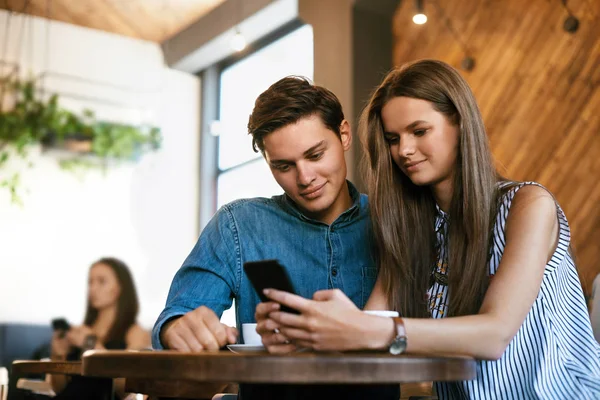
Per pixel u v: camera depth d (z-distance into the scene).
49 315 6.46
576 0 4.09
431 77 1.59
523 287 1.39
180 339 1.47
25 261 6.45
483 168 1.59
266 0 5.97
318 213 1.97
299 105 1.77
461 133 1.59
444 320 1.28
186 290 1.93
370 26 5.03
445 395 1.65
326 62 5.12
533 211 1.50
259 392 1.33
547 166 4.14
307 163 1.79
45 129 6.39
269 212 2.02
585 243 3.89
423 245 1.71
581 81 4.02
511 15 4.45
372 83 4.97
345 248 1.97
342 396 1.32
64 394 2.54
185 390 2.01
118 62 7.07
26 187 6.52
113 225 6.84
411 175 1.63
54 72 6.75
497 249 1.56
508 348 1.53
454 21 4.79
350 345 1.21
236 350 1.38
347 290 1.95
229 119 7.18
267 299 1.29
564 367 1.53
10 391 2.60
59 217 6.62
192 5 6.55
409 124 1.60
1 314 6.31
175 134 7.24
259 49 6.73
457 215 1.63
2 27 6.59
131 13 6.71
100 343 6.20
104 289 6.33
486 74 4.55
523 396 1.52
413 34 5.02
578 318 1.59
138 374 1.13
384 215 1.72
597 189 3.87
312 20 5.29
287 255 1.97
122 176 6.94
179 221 7.14
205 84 7.32
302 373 1.06
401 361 1.10
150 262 6.95
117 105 7.02
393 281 1.70
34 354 6.06
